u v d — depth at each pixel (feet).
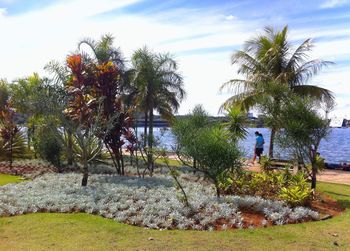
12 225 23.45
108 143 45.01
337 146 190.49
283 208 27.81
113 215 25.93
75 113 40.22
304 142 36.45
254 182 33.83
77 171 49.32
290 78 69.05
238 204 28.55
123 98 61.98
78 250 19.31
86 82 41.60
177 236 21.98
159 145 47.19
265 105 40.57
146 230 23.03
